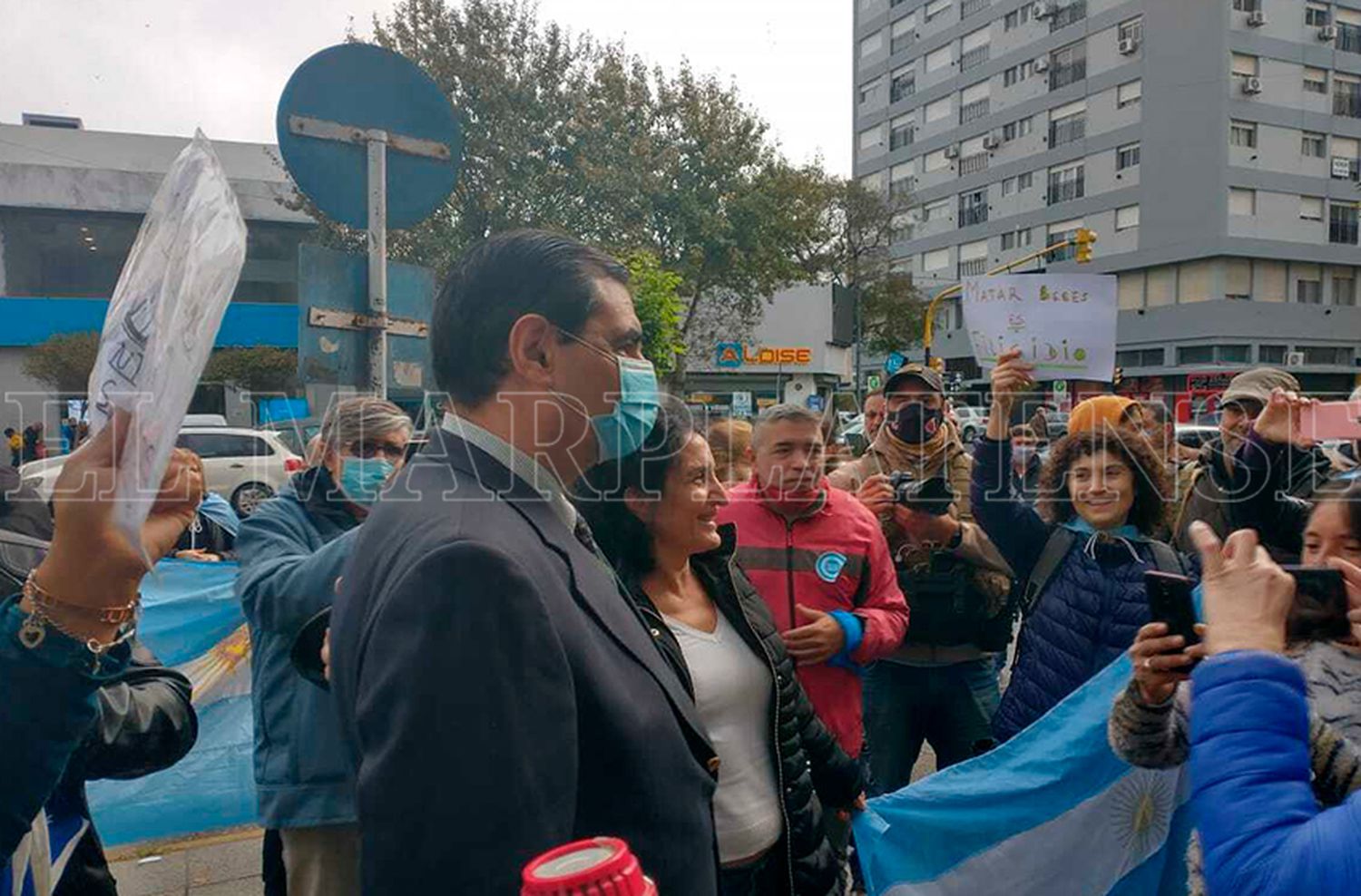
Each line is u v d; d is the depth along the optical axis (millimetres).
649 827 1066
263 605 2189
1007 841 2303
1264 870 973
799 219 26250
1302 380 37438
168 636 3533
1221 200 35250
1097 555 2559
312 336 3172
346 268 3295
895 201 35750
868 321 36469
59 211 24422
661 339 19297
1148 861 2178
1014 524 2768
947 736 3246
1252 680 1079
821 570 2740
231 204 941
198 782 3516
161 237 968
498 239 1230
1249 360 35875
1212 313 35781
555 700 949
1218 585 1193
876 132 51375
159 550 1056
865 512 2902
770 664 1945
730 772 1827
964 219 45656
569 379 1178
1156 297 37719
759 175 24641
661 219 23047
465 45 19422
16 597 1051
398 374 3477
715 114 22969
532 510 1136
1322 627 1475
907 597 3141
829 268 35344
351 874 2285
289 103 3184
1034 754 2355
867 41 51625
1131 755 1798
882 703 3236
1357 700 1507
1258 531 2980
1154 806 2184
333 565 2111
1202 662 1145
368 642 960
